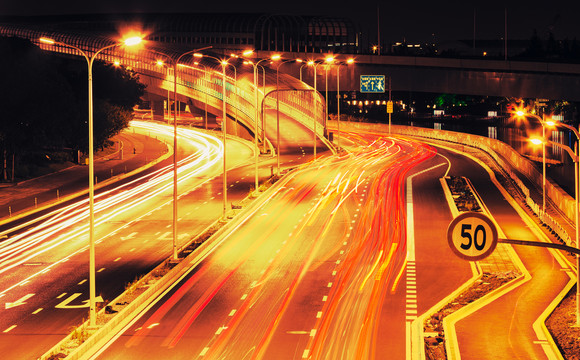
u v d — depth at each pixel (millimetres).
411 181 84750
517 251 52969
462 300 41219
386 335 35062
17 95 89062
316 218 65312
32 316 38938
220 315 38406
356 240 56562
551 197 72125
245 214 68062
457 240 21672
